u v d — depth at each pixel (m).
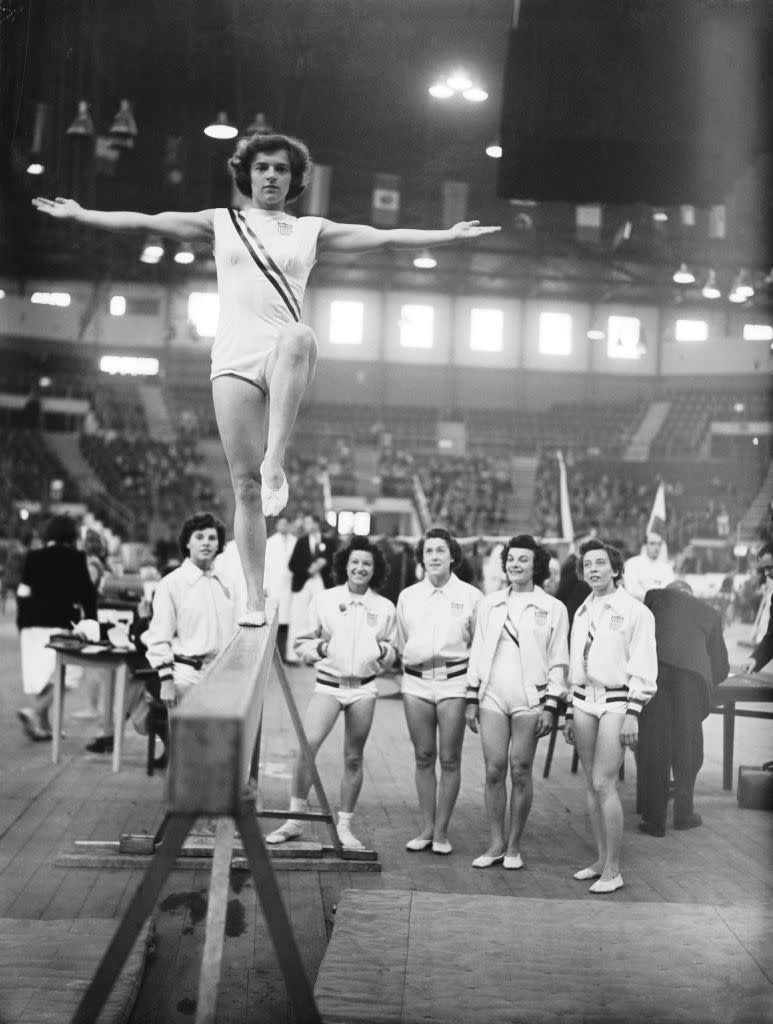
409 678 5.80
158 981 3.90
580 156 7.09
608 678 5.19
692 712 6.30
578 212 22.03
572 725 5.33
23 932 4.16
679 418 33.34
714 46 5.99
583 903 4.62
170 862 2.22
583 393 35.09
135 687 7.88
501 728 5.50
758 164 6.99
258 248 3.46
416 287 35.12
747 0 5.80
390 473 33.09
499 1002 3.50
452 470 33.75
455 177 10.80
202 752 1.91
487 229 3.53
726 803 7.06
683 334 33.84
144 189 17.42
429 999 3.54
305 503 31.38
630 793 7.50
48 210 3.48
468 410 35.16
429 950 3.98
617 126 6.52
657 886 5.18
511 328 35.22
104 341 33.72
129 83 7.95
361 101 8.59
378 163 10.42
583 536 18.25
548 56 6.38
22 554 22.84
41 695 8.46
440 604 5.74
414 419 34.97
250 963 4.10
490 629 5.52
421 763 5.84
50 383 33.41
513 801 5.53
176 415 33.94
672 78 6.03
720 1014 3.42
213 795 1.90
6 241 29.08
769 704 11.12
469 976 3.74
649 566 8.95
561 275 32.75
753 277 23.17
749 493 23.39
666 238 22.19
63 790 6.85
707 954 3.99
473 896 4.65
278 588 13.03
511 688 5.47
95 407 33.56
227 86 8.49
